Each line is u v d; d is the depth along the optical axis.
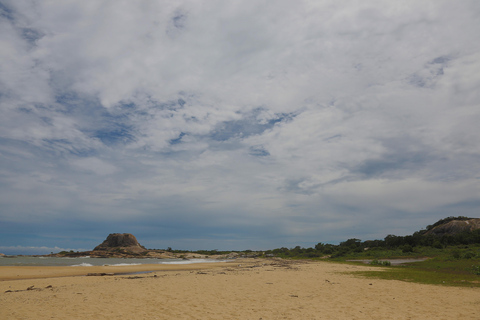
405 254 69.12
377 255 70.56
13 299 14.27
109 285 19.30
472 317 10.36
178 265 54.72
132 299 13.85
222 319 10.12
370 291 16.38
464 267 32.44
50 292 16.53
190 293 15.66
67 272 34.59
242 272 30.70
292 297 14.49
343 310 11.53
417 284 19.36
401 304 12.70
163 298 14.11
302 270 32.75
